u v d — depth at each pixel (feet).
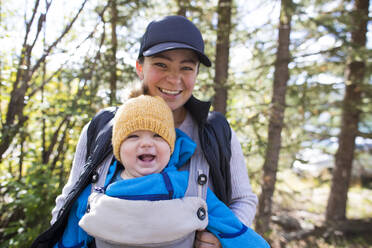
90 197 3.58
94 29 11.99
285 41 15.60
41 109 10.75
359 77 17.87
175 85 4.02
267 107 15.19
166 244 3.23
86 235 3.71
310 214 20.66
